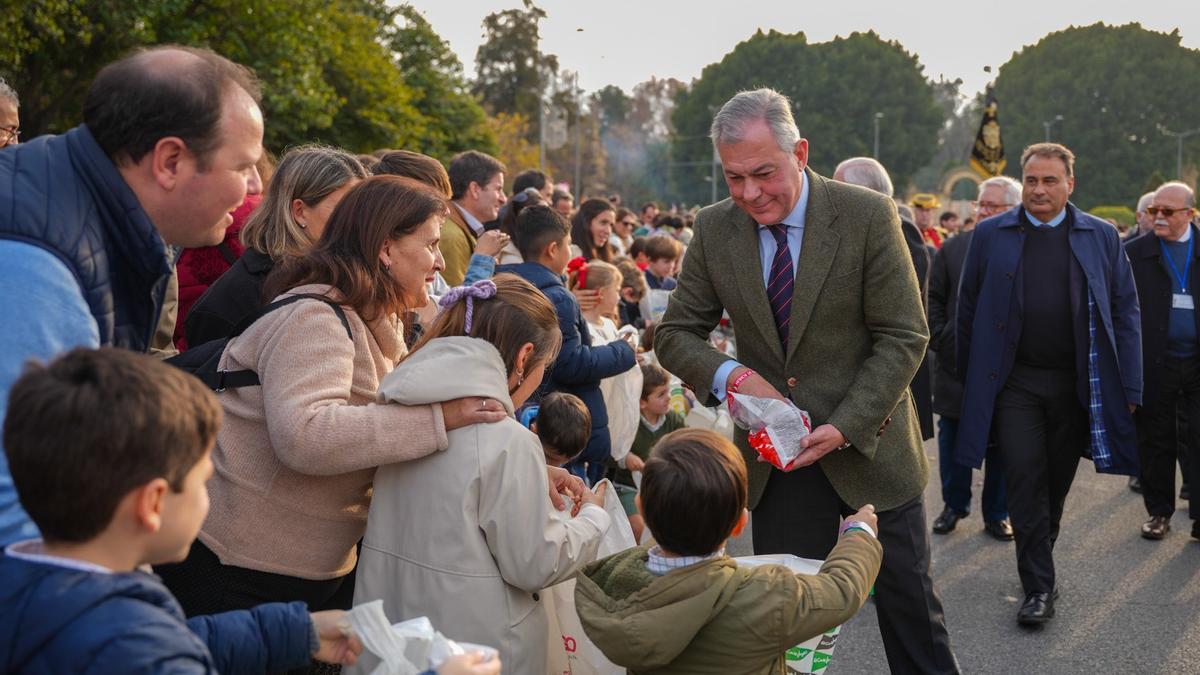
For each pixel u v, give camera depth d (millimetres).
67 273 1664
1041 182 4688
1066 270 4734
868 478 3203
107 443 1345
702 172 87688
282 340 2326
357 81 22703
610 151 105250
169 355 3090
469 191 5258
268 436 2385
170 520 1437
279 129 17750
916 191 103562
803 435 3002
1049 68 93812
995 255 4824
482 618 2371
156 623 1363
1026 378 4754
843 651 4375
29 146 1781
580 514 2633
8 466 1393
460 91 30078
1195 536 5934
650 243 8211
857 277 3115
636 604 2270
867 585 2445
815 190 3146
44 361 1465
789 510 3289
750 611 2246
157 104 1800
